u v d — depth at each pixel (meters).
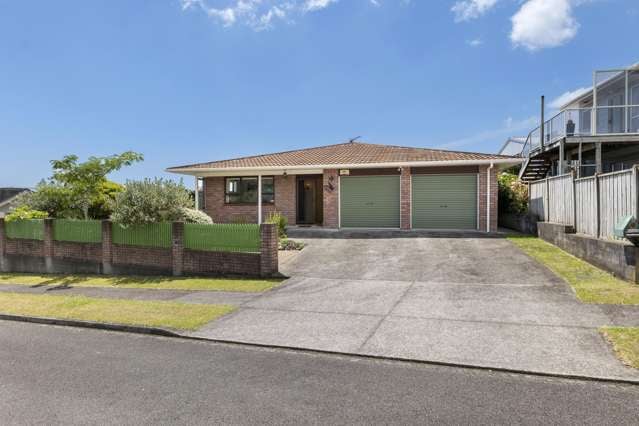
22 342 6.38
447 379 4.46
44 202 16.97
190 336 6.38
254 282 10.35
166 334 6.60
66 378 4.71
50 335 6.79
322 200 19.23
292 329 6.46
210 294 9.27
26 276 14.24
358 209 17.70
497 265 10.45
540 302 7.24
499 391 4.11
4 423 3.61
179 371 4.89
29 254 15.41
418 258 11.77
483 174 16.31
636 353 4.83
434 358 5.04
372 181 17.55
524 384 4.27
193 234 11.97
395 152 19.08
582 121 18.34
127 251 13.21
